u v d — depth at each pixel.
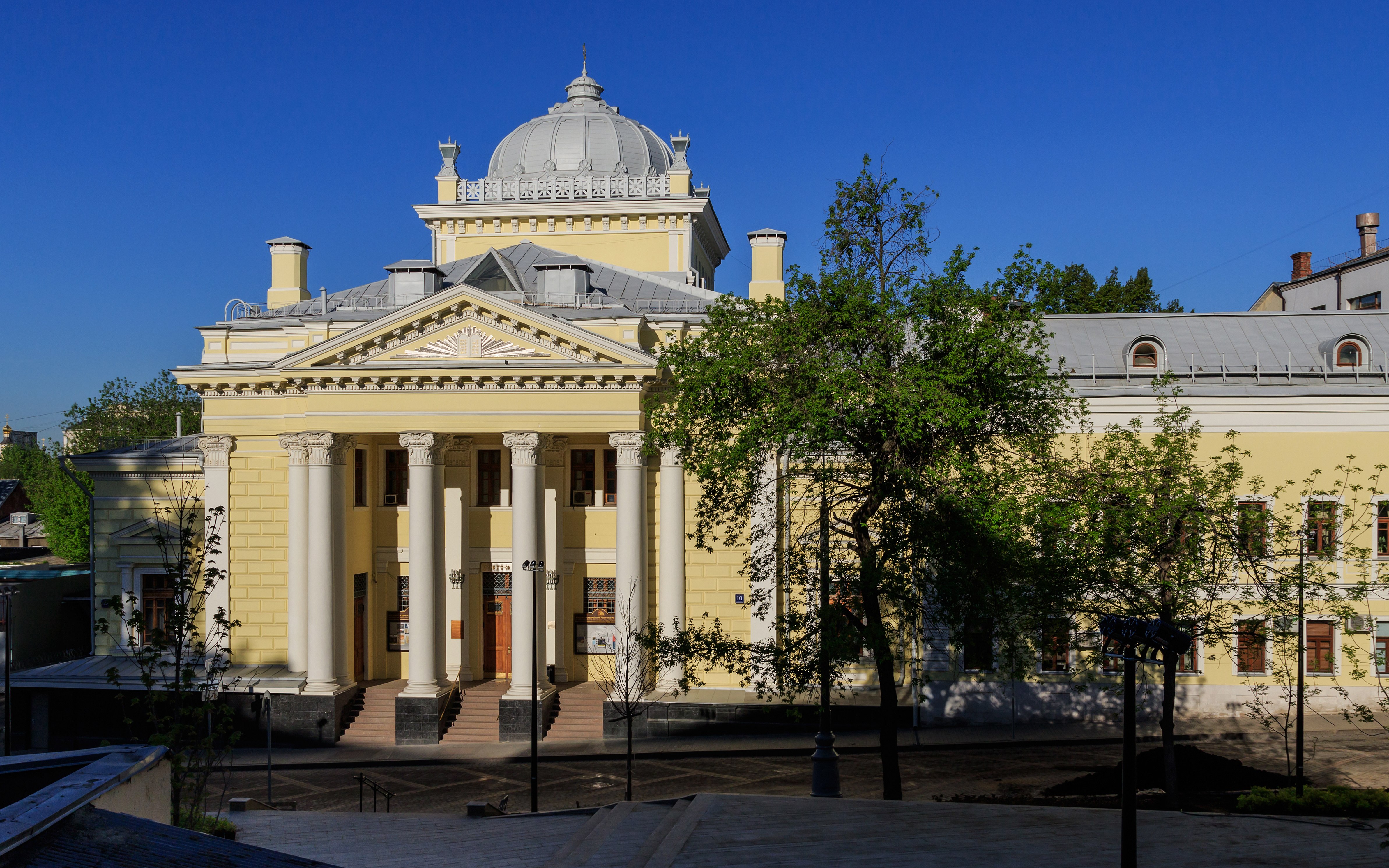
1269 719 34.97
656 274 51.44
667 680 39.47
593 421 39.19
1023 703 38.78
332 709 38.88
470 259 49.25
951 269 24.73
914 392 23.47
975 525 24.47
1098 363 41.41
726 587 40.69
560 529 43.19
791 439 26.25
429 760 36.19
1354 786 28.55
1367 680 37.28
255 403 42.28
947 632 38.97
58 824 7.02
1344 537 37.25
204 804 22.25
